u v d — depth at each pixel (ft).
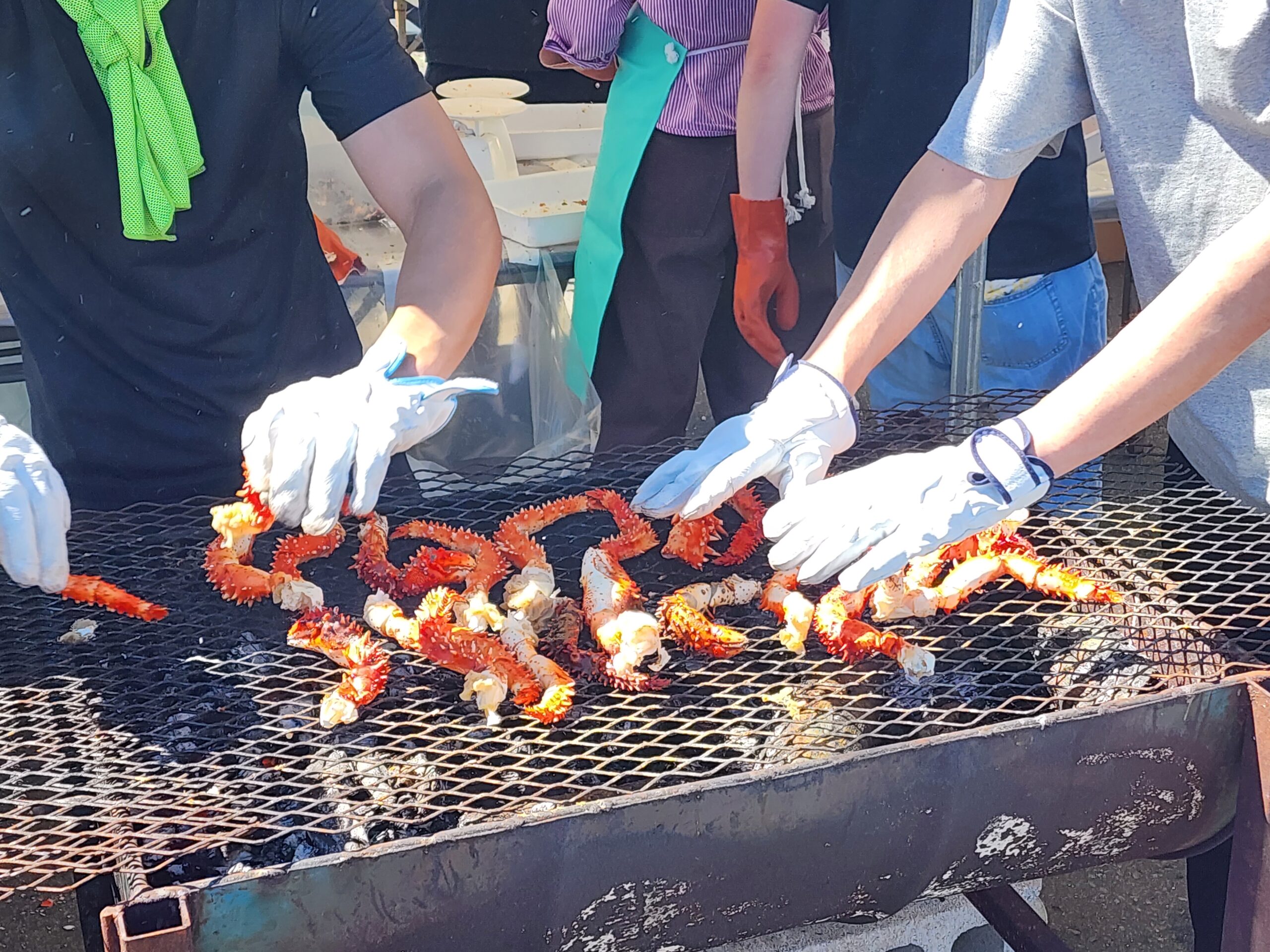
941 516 3.00
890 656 3.18
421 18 8.43
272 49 3.79
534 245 6.30
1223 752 2.86
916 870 2.80
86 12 3.45
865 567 3.03
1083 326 5.14
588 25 5.77
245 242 4.02
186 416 4.16
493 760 2.90
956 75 4.89
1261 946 2.85
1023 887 4.13
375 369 3.43
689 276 6.01
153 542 3.61
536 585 3.31
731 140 5.74
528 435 6.78
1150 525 3.67
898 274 3.53
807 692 3.11
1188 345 2.79
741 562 3.65
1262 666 2.97
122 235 3.79
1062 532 3.67
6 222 3.77
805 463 3.43
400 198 4.05
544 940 2.57
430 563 3.44
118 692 3.05
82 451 4.14
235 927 2.30
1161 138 3.25
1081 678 3.08
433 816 2.53
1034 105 3.36
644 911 2.61
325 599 3.49
